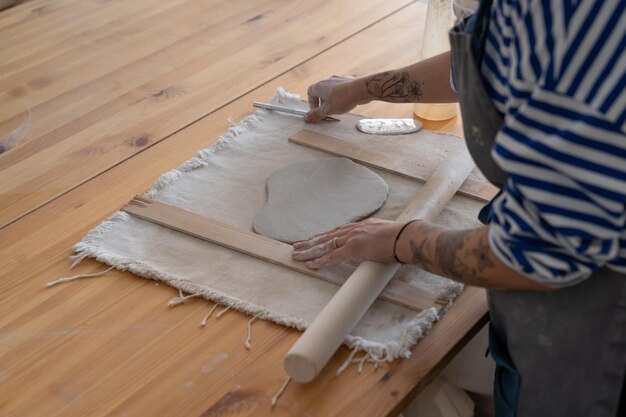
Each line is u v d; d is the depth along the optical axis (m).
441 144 1.37
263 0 1.95
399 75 1.30
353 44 1.72
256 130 1.43
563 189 0.72
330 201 1.21
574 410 0.91
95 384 0.93
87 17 1.88
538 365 0.91
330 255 1.05
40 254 1.15
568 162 0.70
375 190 1.24
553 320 0.87
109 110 1.50
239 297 1.05
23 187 1.30
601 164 0.70
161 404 0.90
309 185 1.25
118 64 1.66
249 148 1.38
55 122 1.47
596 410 0.89
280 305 1.03
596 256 0.75
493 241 0.80
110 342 0.99
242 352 0.97
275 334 1.00
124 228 1.19
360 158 1.33
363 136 1.40
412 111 1.50
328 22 1.83
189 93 1.56
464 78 0.83
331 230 1.10
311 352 0.89
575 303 0.85
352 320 0.95
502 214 0.78
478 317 1.02
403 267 1.11
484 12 0.81
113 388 0.92
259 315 1.02
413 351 0.97
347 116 1.47
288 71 1.62
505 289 0.85
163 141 1.41
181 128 1.45
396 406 0.90
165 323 1.02
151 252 1.13
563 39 0.69
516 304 0.90
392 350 0.96
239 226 1.18
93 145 1.40
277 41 1.74
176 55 1.70
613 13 0.67
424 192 1.20
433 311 1.01
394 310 1.04
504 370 0.99
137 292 1.07
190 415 0.89
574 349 0.87
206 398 0.91
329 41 1.74
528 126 0.73
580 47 0.69
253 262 1.11
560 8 0.70
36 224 1.21
